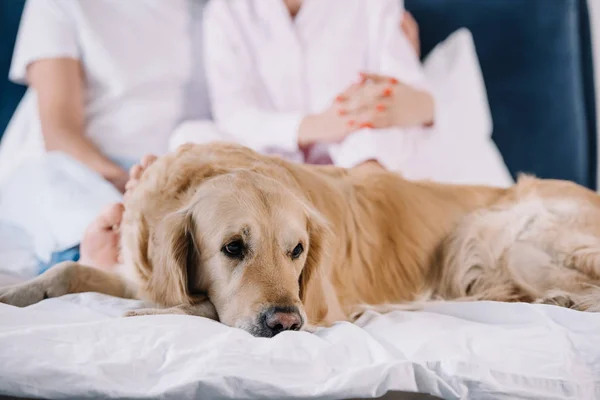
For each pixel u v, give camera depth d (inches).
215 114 101.3
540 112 115.2
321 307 51.8
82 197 72.3
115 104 99.3
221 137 91.2
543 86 115.1
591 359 43.6
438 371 41.8
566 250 61.4
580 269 60.6
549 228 63.2
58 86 95.4
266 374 38.5
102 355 38.5
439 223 65.8
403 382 40.4
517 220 64.1
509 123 115.6
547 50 115.2
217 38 102.0
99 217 59.0
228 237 46.8
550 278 60.7
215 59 101.4
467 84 108.9
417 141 94.2
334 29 102.0
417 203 66.0
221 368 37.9
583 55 115.6
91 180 74.9
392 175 67.5
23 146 97.4
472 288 62.8
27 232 75.3
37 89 96.6
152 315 43.5
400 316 51.3
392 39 102.0
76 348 38.7
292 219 48.5
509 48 115.9
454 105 106.5
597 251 60.2
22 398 36.5
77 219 70.5
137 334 40.4
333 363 40.6
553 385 41.9
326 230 52.4
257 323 45.0
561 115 114.8
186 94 103.5
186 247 49.0
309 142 90.6
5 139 101.3
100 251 59.3
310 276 51.4
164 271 48.8
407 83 99.0
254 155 57.1
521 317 50.0
